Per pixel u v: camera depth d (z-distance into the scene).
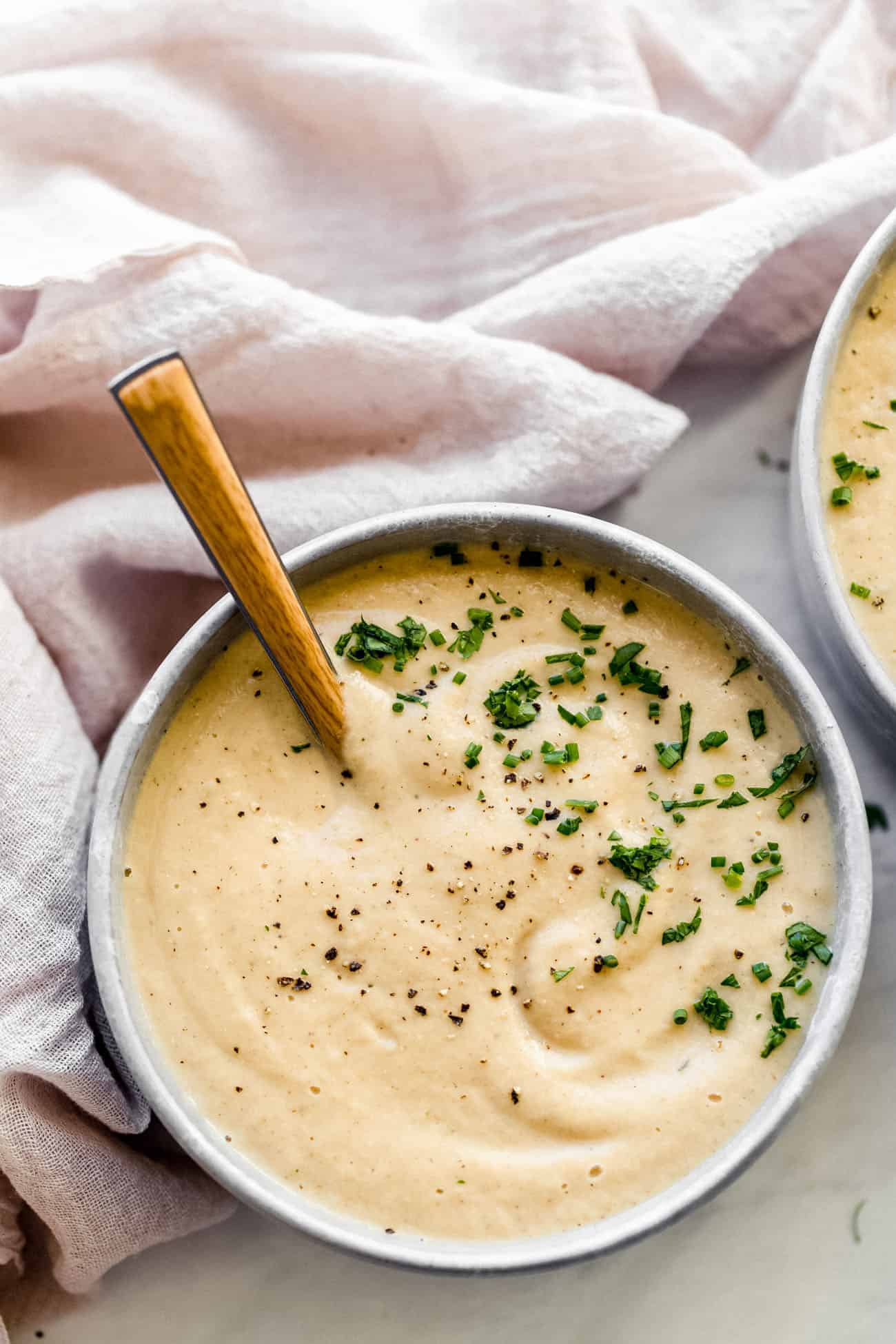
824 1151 0.59
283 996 0.55
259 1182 0.54
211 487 0.49
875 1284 0.58
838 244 0.61
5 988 0.56
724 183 0.62
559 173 0.62
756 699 0.56
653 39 0.63
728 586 0.62
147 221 0.60
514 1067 0.54
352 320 0.59
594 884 0.55
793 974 0.55
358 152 0.62
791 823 0.56
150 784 0.56
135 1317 0.59
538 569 0.57
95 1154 0.57
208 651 0.56
